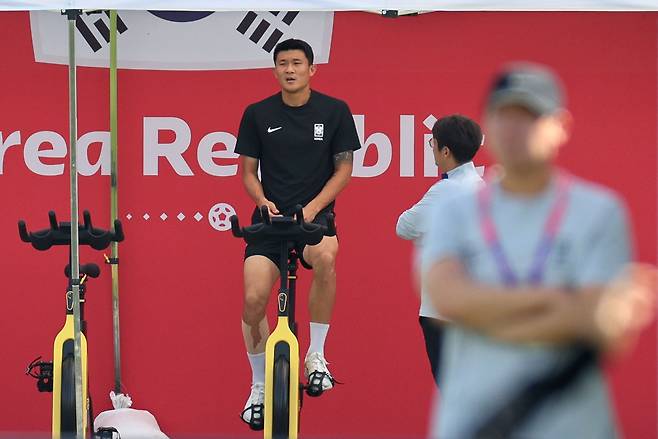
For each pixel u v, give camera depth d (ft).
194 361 84.69
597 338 34.91
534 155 36.22
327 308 74.33
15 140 84.02
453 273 36.37
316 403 84.38
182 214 84.33
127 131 84.02
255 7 59.00
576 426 35.45
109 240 69.26
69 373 68.39
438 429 37.19
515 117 36.24
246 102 84.12
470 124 70.13
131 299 84.38
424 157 83.87
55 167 84.12
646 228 83.56
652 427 83.30
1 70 83.87
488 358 36.06
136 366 84.58
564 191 36.73
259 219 75.20
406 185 83.92
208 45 83.92
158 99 84.12
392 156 83.87
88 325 84.17
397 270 84.07
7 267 84.38
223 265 84.53
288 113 75.77
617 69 83.35
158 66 83.92
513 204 36.76
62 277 84.58
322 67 83.71
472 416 36.09
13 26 83.82
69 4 59.26
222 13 83.76
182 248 84.38
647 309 35.04
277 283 83.92
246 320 73.36
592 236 36.09
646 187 83.51
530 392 35.53
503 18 83.46
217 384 84.79
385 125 83.76
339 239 83.97
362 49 83.61
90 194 83.92
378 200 83.87
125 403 83.20
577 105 83.61
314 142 75.56
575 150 83.66
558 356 35.50
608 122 83.61
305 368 76.07
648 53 83.30
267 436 68.28
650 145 83.46
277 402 68.03
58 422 67.92
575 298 35.01
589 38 83.30
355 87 83.71
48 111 83.92
